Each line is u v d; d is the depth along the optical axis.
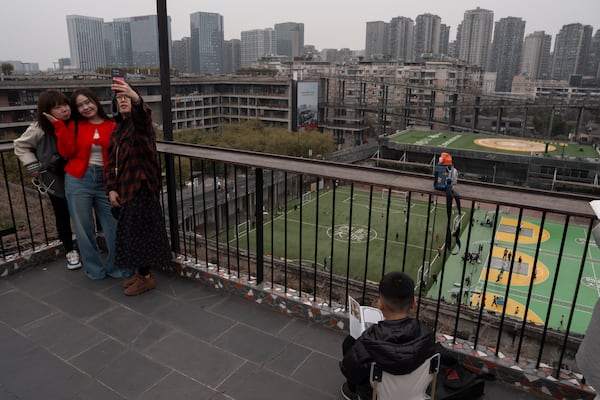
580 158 51.50
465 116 97.88
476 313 13.80
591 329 1.92
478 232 37.00
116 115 3.38
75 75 51.28
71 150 3.62
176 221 4.15
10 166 18.14
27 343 3.06
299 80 69.19
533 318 23.42
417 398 2.09
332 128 81.44
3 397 2.54
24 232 7.50
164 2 3.96
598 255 32.28
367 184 2.79
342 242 33.97
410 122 96.88
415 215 41.00
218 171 37.28
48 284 3.89
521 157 54.50
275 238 33.62
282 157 3.39
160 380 2.70
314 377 2.74
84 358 2.90
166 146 3.94
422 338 2.03
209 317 3.41
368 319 2.39
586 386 2.50
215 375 2.75
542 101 70.62
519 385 2.66
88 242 3.88
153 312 3.47
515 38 193.12
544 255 32.31
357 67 112.25
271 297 3.50
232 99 72.06
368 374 2.05
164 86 4.12
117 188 3.47
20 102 40.62
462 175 59.34
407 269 29.42
